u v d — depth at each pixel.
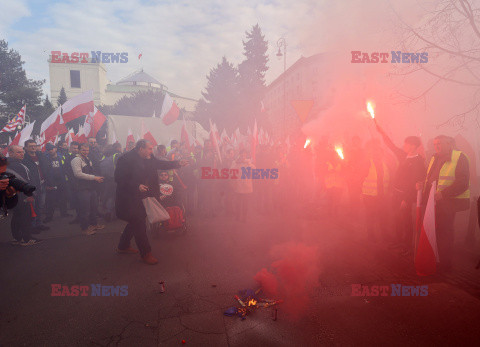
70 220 6.98
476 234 5.52
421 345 2.53
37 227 6.03
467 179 3.86
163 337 2.65
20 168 5.30
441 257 3.97
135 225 4.23
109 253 4.75
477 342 2.56
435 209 4.00
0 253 4.77
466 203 3.96
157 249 4.93
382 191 5.13
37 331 2.75
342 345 2.53
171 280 3.78
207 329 2.76
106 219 6.69
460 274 3.87
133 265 4.27
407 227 4.66
